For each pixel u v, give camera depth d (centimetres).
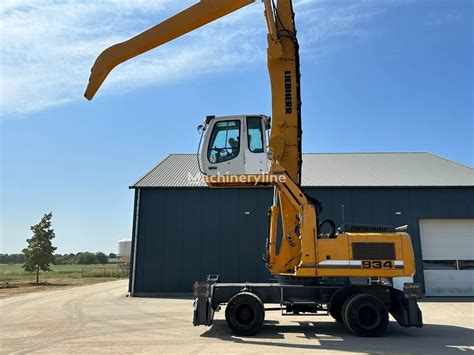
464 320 1244
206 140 1093
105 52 1079
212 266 1959
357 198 1989
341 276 995
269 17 1083
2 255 11831
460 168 2283
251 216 1995
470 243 1970
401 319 988
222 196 2025
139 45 1064
